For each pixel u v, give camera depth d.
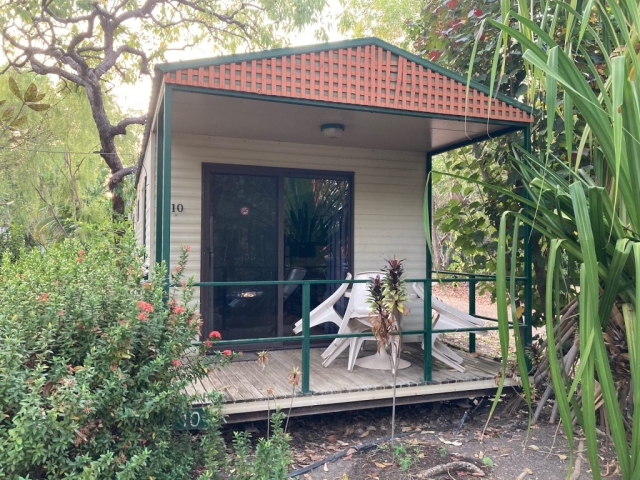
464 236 6.17
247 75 3.90
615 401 2.50
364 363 4.99
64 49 12.20
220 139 5.59
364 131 5.33
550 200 3.33
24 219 10.77
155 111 4.88
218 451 3.00
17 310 2.77
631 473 2.51
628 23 3.23
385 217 6.32
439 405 4.68
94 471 2.26
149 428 2.73
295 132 5.39
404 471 3.39
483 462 3.54
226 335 5.59
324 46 4.11
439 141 5.83
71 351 2.67
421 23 7.61
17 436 2.20
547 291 2.59
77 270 3.34
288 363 5.04
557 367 2.54
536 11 5.59
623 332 3.42
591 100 2.65
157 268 3.21
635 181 2.73
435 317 4.79
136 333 2.74
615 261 2.70
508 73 5.84
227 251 5.64
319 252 6.07
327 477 3.36
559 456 3.67
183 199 5.43
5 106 8.77
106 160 12.97
